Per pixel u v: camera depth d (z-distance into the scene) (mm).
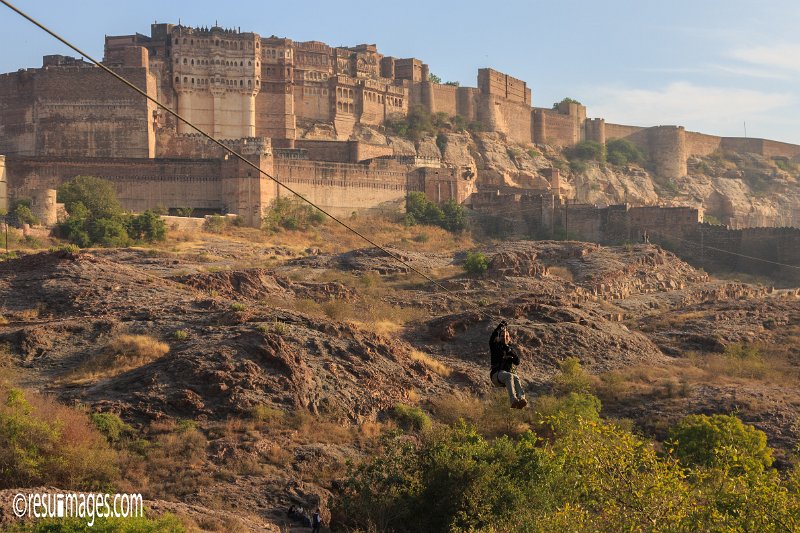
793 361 83875
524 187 189125
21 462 46156
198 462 52281
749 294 119250
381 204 155500
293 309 85875
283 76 171000
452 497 45875
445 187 160500
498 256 114125
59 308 75812
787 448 61781
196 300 77500
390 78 197125
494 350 22438
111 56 164375
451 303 98312
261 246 130000
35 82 150625
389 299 98688
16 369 65250
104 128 149750
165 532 35281
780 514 36812
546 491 46031
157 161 143250
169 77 164500
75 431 50781
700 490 38250
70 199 129375
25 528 35781
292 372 62906
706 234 148625
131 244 121688
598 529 36656
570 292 107812
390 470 48125
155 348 66812
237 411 58625
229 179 141750
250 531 43094
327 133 177125
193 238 129125
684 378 75688
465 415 65312
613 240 153250
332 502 48438
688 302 110562
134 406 57562
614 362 79562
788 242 141500
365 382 66062
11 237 116750
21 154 154750
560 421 59562
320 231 144125
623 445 40312
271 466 53000
